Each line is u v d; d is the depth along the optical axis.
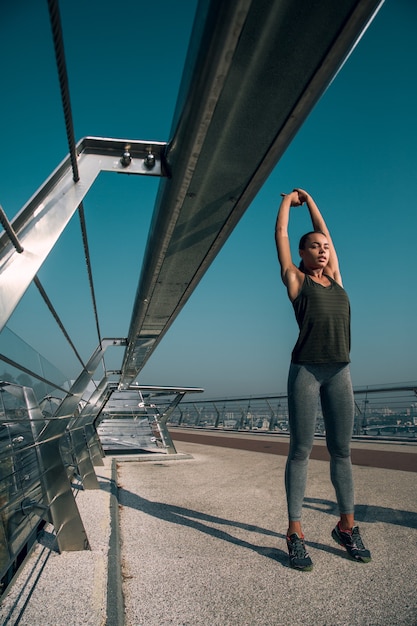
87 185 1.70
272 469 6.89
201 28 1.03
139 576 2.33
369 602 1.95
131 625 1.77
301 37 1.00
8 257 1.43
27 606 1.79
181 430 23.64
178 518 3.71
